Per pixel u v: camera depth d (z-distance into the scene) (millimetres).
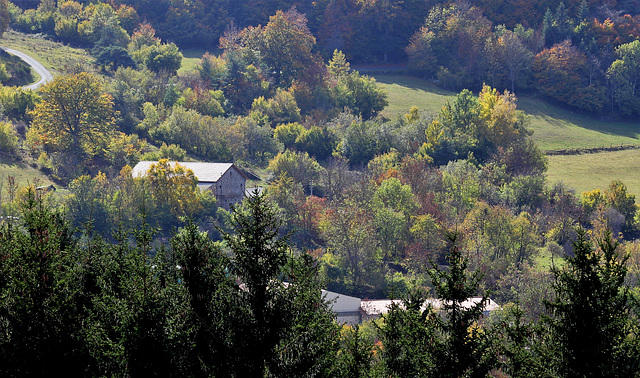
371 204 98312
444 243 88938
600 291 22734
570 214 106000
